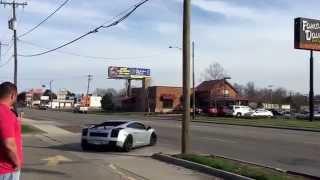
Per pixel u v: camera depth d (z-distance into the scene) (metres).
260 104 118.62
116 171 16.72
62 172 16.14
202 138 31.86
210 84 105.00
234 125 50.12
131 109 116.62
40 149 24.64
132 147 24.88
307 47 67.25
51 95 182.12
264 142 29.17
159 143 29.02
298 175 15.34
